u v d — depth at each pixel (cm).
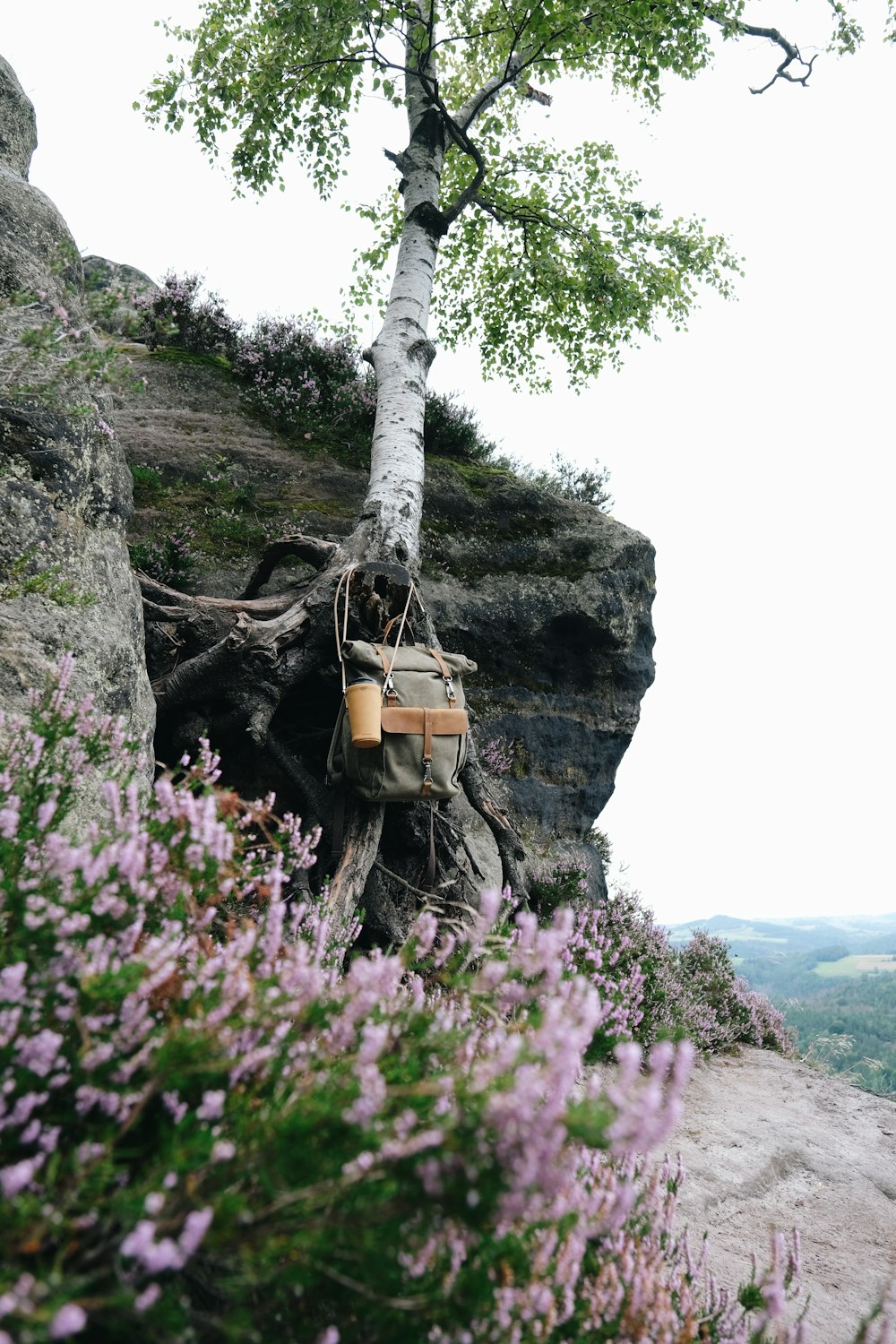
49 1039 144
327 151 980
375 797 483
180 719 545
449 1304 150
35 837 204
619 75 1060
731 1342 213
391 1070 165
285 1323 162
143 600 572
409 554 634
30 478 411
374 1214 136
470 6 1011
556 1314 172
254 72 923
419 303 815
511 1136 128
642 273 1073
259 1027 165
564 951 329
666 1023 570
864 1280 349
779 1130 500
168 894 202
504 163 1077
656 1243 235
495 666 833
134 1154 143
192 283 1090
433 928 192
